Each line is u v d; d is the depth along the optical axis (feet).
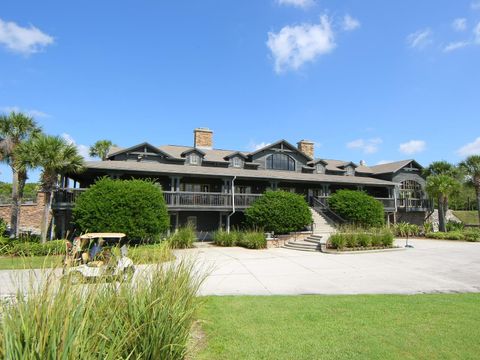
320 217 96.53
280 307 26.02
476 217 166.20
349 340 19.11
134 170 78.74
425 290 33.96
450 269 46.39
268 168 110.42
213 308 25.62
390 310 25.23
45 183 64.95
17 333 8.05
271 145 110.22
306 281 38.27
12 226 75.77
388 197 121.80
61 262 10.61
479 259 55.26
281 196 85.05
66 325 8.11
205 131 113.91
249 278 39.81
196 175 86.22
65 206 71.61
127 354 11.20
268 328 21.06
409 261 53.42
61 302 8.89
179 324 13.70
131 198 64.54
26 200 103.76
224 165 104.27
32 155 61.57
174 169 85.40
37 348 7.79
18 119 75.92
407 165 128.06
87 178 88.12
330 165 126.21
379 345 18.40
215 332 20.27
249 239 72.95
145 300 13.19
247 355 17.03
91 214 62.18
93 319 10.20
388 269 46.29
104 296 12.32
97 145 142.10
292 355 17.07
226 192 91.25
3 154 74.43
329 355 17.12
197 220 94.02
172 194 82.69
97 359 9.16
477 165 106.83
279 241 78.89
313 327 21.27
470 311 25.03
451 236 90.63
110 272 13.39
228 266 48.21
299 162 115.44
